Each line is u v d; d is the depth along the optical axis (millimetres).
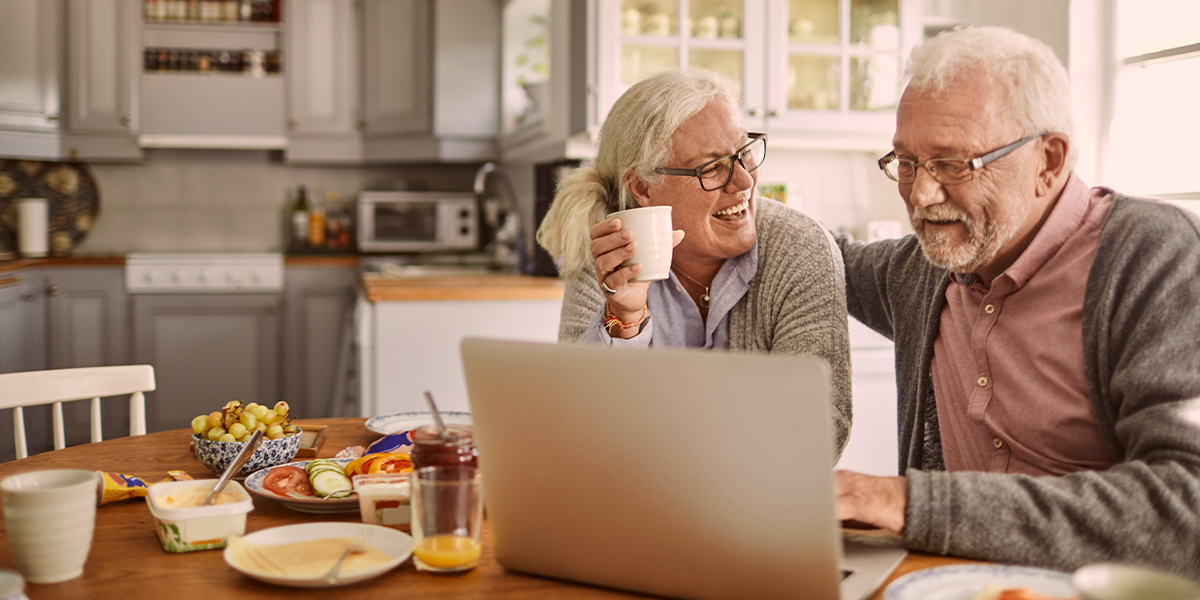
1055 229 1039
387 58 4461
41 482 792
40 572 746
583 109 2832
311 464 1013
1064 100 998
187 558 814
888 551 822
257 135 4496
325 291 4422
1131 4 2580
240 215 4852
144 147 4629
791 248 1340
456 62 4332
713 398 643
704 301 1430
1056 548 766
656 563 710
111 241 4734
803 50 2961
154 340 4258
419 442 827
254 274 4332
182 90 4402
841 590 669
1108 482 785
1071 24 2625
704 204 1302
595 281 1451
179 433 1397
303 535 837
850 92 3033
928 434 1225
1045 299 1056
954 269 1077
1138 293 936
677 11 2861
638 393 668
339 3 4512
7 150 4152
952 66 983
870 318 1445
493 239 4777
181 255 4297
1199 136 2375
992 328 1104
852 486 807
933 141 991
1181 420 834
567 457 718
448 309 2740
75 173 4652
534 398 717
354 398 3309
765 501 648
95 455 1239
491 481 773
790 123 2975
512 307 2787
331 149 4555
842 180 3457
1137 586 571
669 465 675
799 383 611
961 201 1003
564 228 1459
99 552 831
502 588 750
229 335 4340
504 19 4258
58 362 4125
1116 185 2619
